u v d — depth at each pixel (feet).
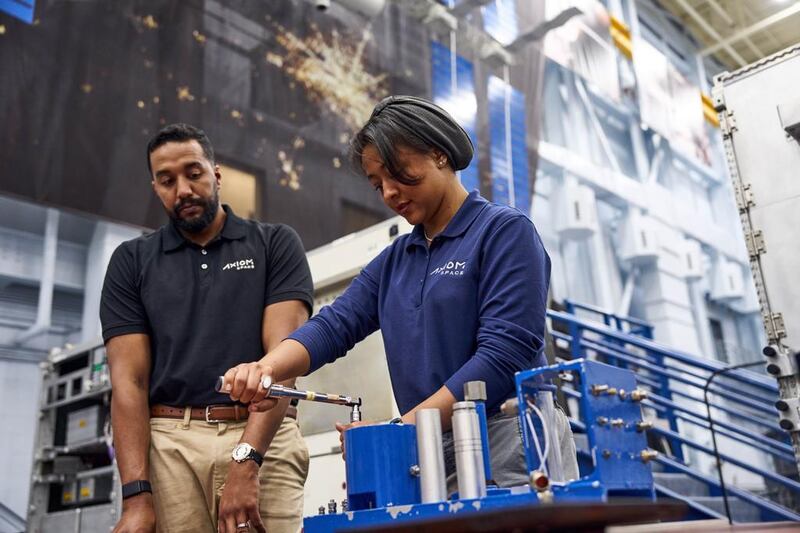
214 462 4.96
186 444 5.00
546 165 21.63
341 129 14.75
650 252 23.04
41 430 11.21
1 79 10.76
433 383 3.86
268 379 3.46
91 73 11.67
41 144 10.89
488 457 2.86
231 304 5.30
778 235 8.52
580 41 21.75
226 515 4.62
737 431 11.89
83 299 17.37
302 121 14.19
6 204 15.78
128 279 5.39
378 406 7.15
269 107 13.79
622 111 25.40
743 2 28.22
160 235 5.59
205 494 4.99
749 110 9.00
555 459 2.81
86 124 11.41
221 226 5.61
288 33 14.53
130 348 5.22
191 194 5.31
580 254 22.49
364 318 4.51
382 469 2.86
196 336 5.19
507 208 4.04
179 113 12.51
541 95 19.31
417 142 3.85
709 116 28.68
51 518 10.46
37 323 16.19
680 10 29.27
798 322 8.22
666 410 13.89
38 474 10.89
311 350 4.14
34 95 11.00
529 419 2.79
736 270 27.14
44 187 10.77
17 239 16.47
